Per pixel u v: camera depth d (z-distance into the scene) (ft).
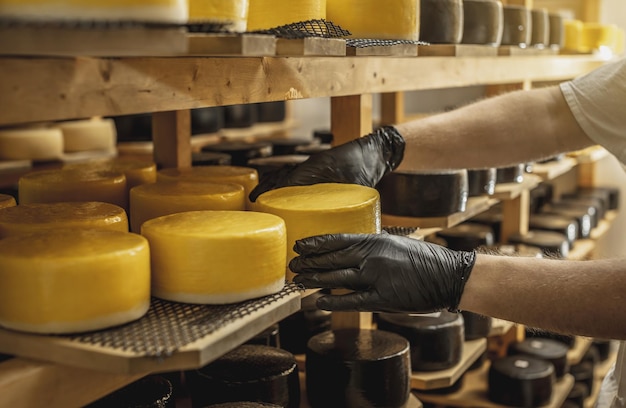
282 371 4.22
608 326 3.68
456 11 4.85
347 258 3.44
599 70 5.06
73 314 2.60
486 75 6.31
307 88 3.95
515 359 7.22
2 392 2.49
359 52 3.50
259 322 2.86
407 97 13.10
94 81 2.72
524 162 5.13
